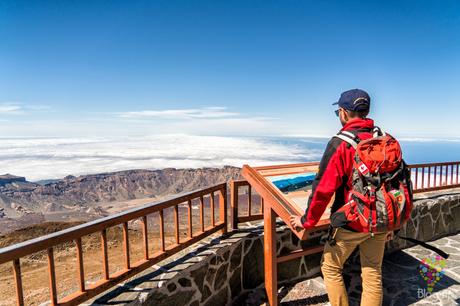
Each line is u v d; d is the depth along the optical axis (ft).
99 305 8.35
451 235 21.04
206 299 11.02
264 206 11.00
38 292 23.44
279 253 13.44
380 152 7.00
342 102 7.91
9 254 6.33
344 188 7.53
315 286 13.43
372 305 8.06
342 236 7.87
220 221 13.64
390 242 17.40
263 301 12.36
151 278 9.63
